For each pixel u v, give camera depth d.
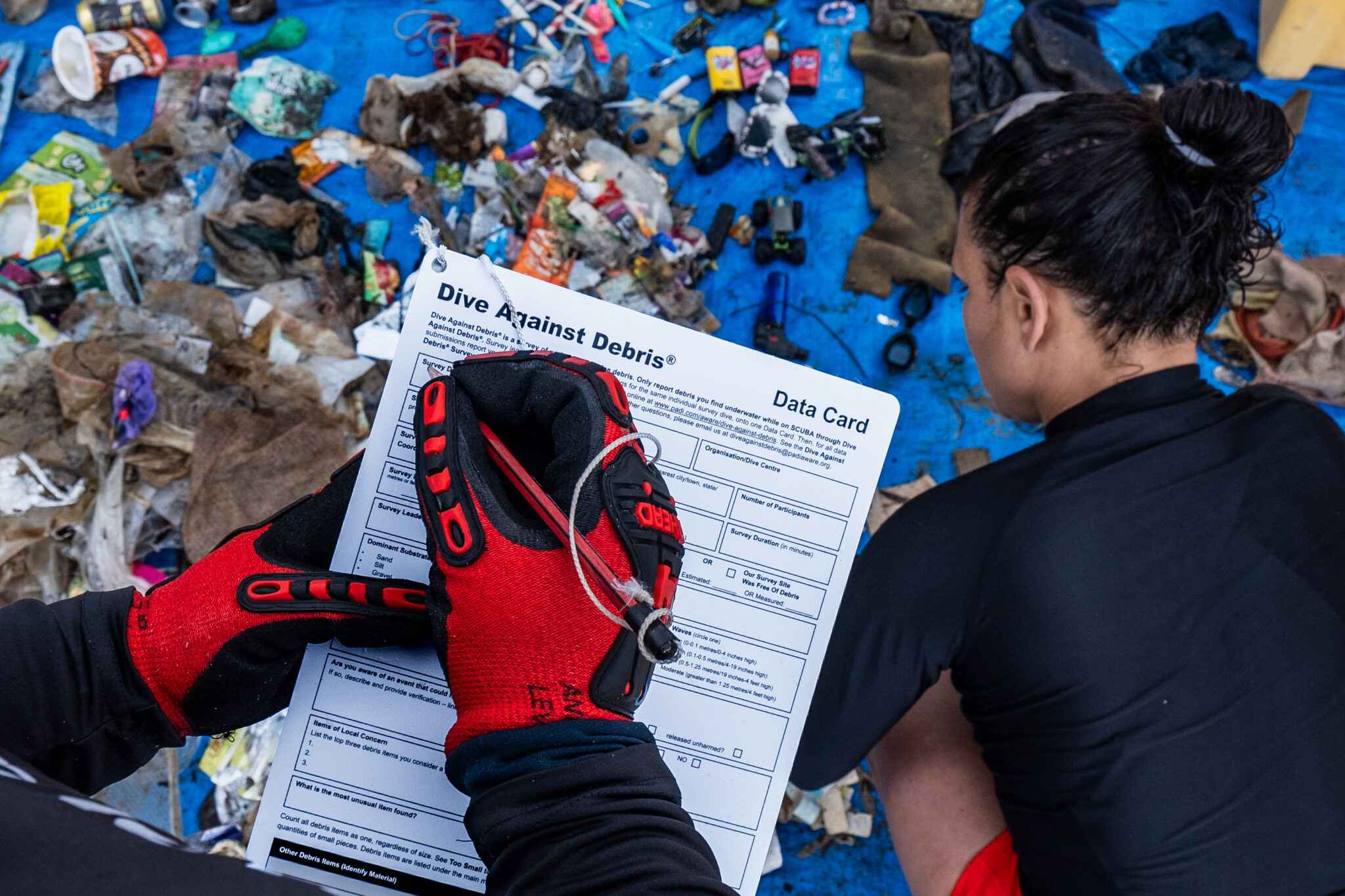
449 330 0.99
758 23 1.97
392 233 1.90
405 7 1.97
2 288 1.80
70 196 1.88
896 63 1.91
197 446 1.70
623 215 1.84
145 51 1.89
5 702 0.73
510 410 0.85
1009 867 1.18
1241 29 1.93
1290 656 0.90
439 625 0.79
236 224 1.84
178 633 0.80
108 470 1.71
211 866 0.47
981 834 1.22
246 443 1.72
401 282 1.87
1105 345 0.95
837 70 1.96
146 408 1.69
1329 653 0.90
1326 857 0.90
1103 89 1.86
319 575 0.87
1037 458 0.96
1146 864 0.93
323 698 0.94
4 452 1.70
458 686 0.78
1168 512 0.91
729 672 0.99
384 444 0.97
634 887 0.61
